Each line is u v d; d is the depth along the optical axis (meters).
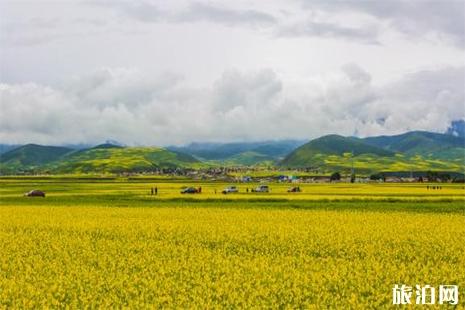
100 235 41.84
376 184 170.88
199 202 77.94
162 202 78.75
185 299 22.28
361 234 40.88
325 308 21.48
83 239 39.50
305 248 35.09
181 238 39.81
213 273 27.50
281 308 21.72
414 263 29.34
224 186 148.62
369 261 30.33
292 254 33.28
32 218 55.00
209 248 35.38
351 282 25.17
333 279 25.75
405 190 112.69
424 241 37.38
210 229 44.56
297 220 51.38
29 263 30.20
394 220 51.03
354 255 32.66
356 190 114.81
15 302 22.20
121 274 26.86
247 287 24.08
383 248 34.69
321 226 46.12
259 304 22.02
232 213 59.59
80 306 22.00
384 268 28.31
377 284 25.00
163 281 25.39
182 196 91.06
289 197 85.25
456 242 36.88
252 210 63.53
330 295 23.14
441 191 106.06
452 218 52.88
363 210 62.94
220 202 77.31
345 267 28.30
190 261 30.36
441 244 36.09
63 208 68.25
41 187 137.88
